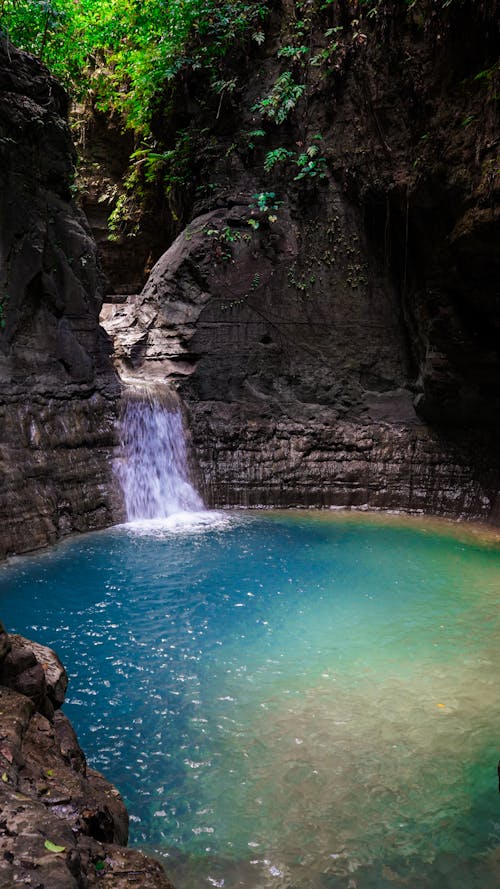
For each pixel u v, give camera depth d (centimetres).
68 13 1397
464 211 980
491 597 784
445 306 1113
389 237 1252
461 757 453
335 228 1289
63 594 763
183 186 1477
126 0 1466
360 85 1179
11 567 854
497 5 866
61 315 1092
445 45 977
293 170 1303
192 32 1391
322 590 798
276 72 1314
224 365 1300
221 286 1297
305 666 593
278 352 1310
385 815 391
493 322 1067
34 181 1024
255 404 1301
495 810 398
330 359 1311
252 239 1304
